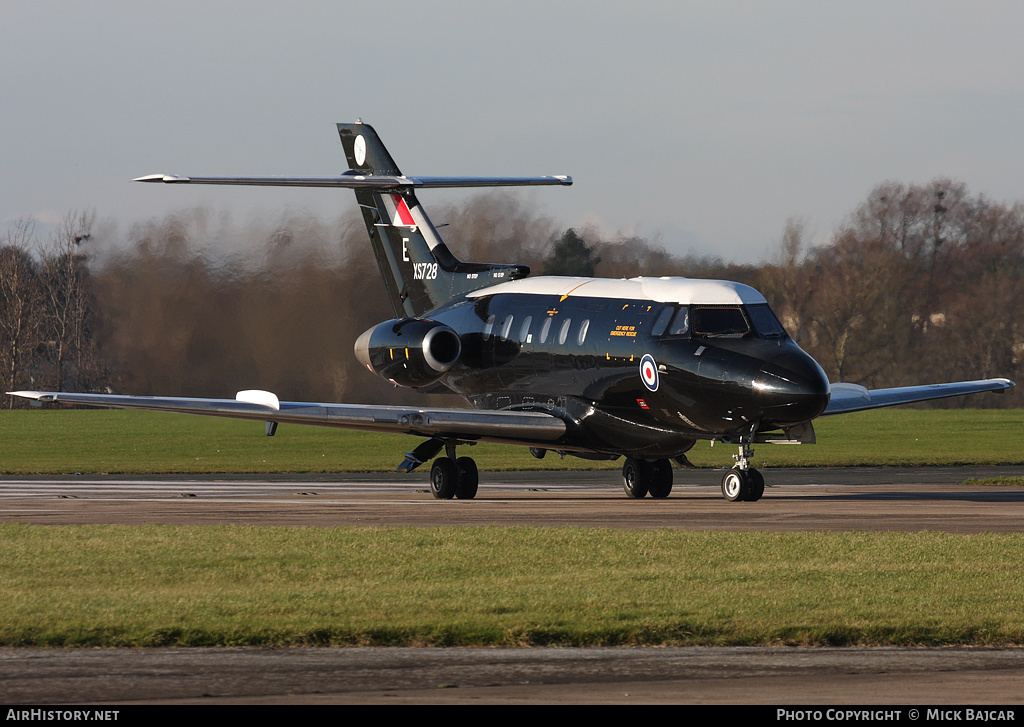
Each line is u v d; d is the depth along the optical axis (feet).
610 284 297.94
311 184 313.94
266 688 104.17
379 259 367.25
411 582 152.97
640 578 154.92
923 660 115.65
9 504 267.59
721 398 257.14
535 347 305.53
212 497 294.87
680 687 105.09
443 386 343.87
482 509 253.85
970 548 180.75
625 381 278.26
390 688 104.37
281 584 151.53
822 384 249.14
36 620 127.65
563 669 111.34
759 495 270.67
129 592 144.56
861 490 316.60
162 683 105.60
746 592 144.97
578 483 351.05
